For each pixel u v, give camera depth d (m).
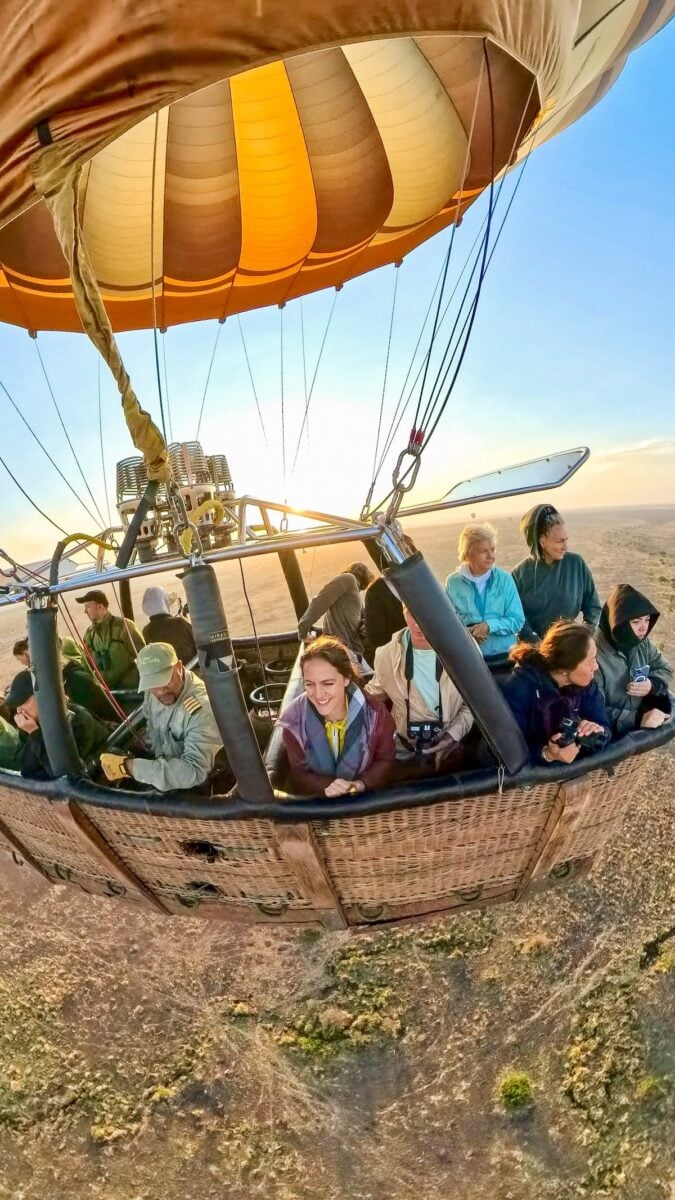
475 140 5.74
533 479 4.34
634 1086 6.59
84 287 2.32
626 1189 5.82
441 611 2.55
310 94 6.15
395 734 3.24
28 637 2.98
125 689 5.14
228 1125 6.63
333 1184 6.08
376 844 3.01
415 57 5.55
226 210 7.16
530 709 2.99
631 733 3.07
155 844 3.21
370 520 2.98
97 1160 6.35
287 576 6.89
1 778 3.33
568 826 3.10
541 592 4.79
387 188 6.91
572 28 2.71
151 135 6.07
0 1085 7.03
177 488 2.63
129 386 2.42
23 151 2.37
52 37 2.21
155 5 2.12
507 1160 6.15
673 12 4.16
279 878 3.21
